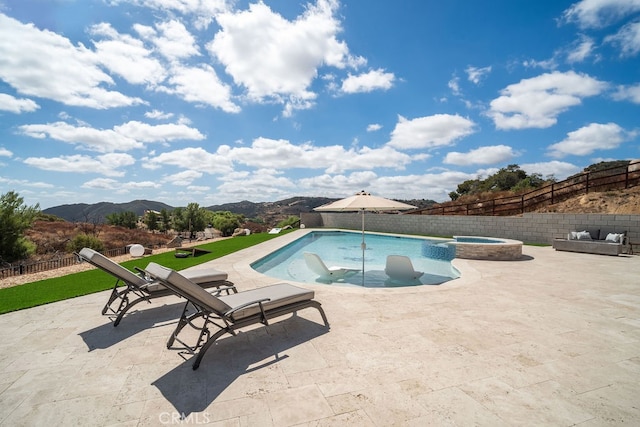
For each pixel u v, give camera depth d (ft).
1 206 40.60
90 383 8.96
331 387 8.59
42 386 8.81
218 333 10.23
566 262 29.60
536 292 18.75
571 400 7.88
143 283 14.94
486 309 15.48
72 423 7.16
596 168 75.10
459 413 7.35
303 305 12.59
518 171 99.81
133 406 7.82
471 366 9.70
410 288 19.74
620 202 46.65
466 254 31.99
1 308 16.25
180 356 10.67
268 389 8.54
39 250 51.52
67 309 16.12
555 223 43.88
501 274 24.14
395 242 56.34
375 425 6.93
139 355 10.77
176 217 105.19
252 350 11.07
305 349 11.08
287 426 6.95
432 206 83.46
